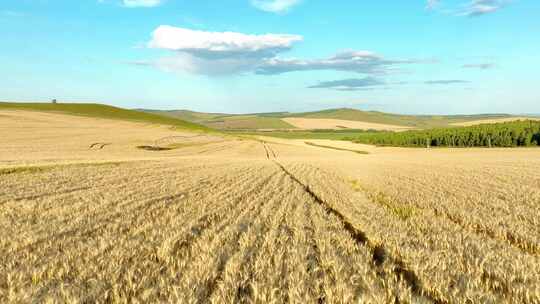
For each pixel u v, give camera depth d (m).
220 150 77.69
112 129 99.12
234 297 5.90
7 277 6.70
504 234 10.65
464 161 47.50
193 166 36.47
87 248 8.74
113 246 8.98
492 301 6.01
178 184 22.39
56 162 34.91
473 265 7.71
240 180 25.62
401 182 25.16
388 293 6.25
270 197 18.16
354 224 11.98
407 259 7.96
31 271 7.11
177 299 5.68
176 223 11.66
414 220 12.58
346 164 44.81
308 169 36.97
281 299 5.86
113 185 21.20
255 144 96.62
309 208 15.07
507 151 73.62
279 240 9.52
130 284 6.30
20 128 83.38
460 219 12.94
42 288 6.36
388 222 12.16
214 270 7.02
